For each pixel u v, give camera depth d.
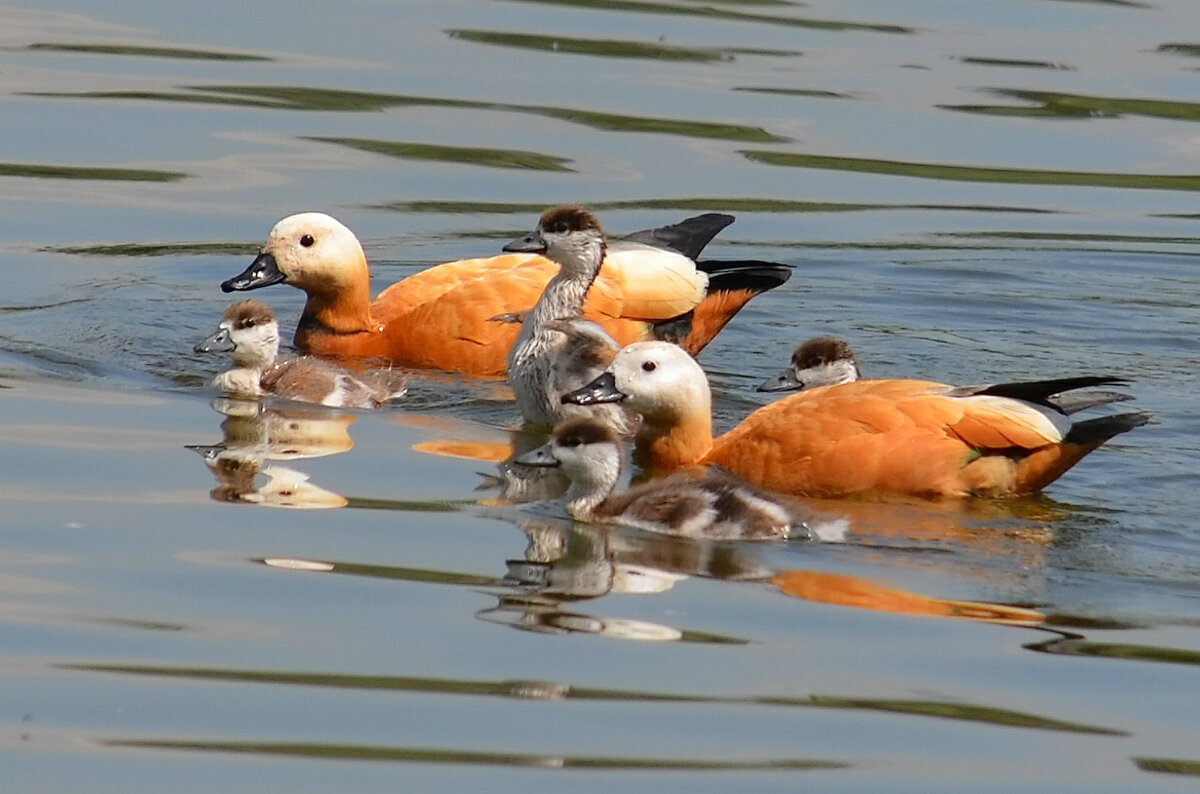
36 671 10.28
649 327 17.42
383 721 9.86
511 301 17.42
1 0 27.75
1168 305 19.61
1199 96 24.89
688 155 22.95
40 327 17.66
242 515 12.79
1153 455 14.85
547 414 15.75
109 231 20.58
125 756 9.42
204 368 16.75
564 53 25.94
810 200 21.94
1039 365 17.62
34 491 13.07
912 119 24.09
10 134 22.72
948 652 10.93
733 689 10.35
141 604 11.22
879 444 13.68
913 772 9.49
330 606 11.28
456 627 11.06
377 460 14.30
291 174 22.08
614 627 11.14
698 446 14.81
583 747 9.63
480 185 21.86
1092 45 26.89
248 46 26.02
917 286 20.05
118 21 27.05
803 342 16.97
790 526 12.91
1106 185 22.77
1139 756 9.75
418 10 27.88
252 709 9.95
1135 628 11.35
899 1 29.12
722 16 28.03
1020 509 13.54
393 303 18.06
